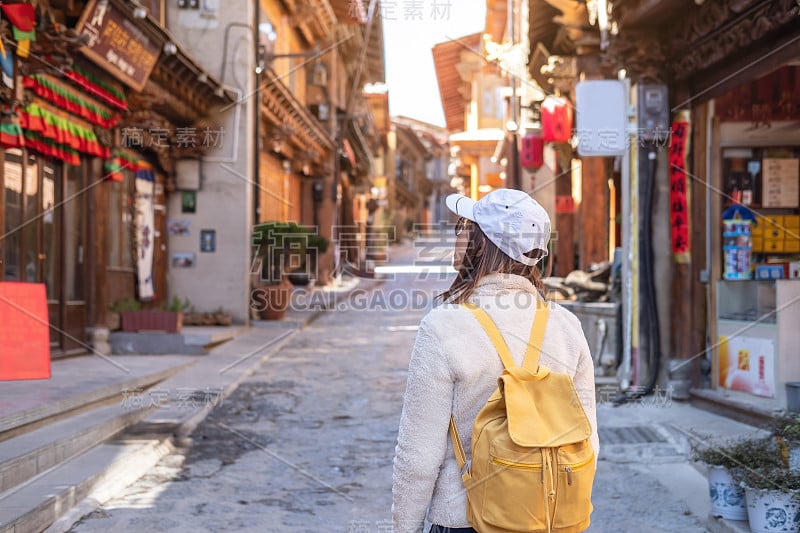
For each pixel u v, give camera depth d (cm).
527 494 178
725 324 752
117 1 906
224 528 455
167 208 1479
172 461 603
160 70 1159
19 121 785
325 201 2466
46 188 919
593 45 1102
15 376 731
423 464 190
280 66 1942
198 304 1492
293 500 512
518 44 1695
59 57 806
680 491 527
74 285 1011
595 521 468
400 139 3694
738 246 759
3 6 700
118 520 465
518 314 200
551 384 189
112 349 1091
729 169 807
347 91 2905
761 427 610
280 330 1444
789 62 625
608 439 642
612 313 891
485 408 188
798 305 651
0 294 722
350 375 991
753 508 404
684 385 791
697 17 714
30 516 417
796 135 802
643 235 806
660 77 801
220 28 1509
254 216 1557
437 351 194
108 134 1048
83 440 580
